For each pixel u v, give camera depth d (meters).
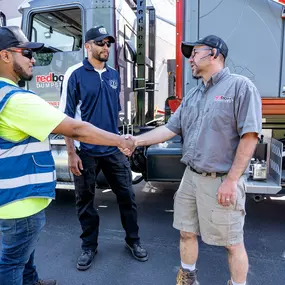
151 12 3.70
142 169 2.92
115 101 2.31
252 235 2.80
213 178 1.66
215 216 1.67
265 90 2.47
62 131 1.39
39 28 3.09
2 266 1.52
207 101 1.66
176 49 2.63
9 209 1.39
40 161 1.45
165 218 3.19
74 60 2.95
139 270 2.27
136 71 3.23
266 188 2.54
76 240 2.73
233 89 1.58
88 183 2.27
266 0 2.37
